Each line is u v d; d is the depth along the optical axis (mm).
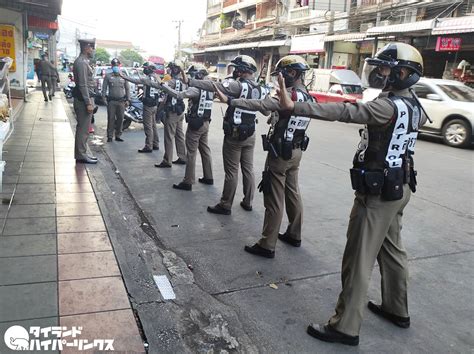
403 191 2633
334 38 19234
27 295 2797
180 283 3363
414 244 4418
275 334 2814
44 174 5609
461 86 11633
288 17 26547
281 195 3879
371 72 2721
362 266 2650
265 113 3957
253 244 4223
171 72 7000
